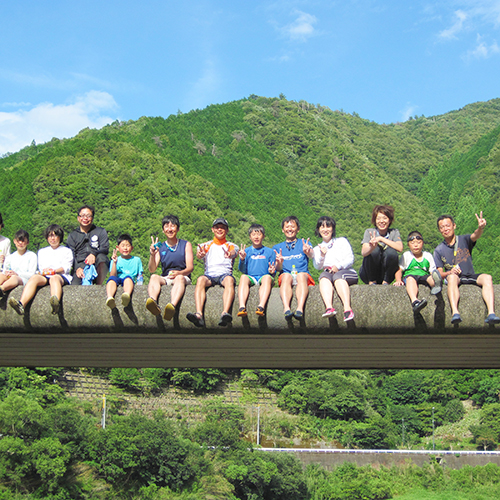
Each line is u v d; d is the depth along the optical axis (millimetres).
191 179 161125
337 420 69000
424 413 78750
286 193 190375
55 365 9438
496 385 76812
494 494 47625
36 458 29969
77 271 7820
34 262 7562
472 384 82562
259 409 66875
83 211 8133
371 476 50250
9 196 115375
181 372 69625
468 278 6391
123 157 146625
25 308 6629
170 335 7000
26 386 52875
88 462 33562
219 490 36250
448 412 77688
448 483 49969
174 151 181625
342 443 63875
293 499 43781
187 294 6508
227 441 44031
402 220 171125
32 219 108250
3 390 50750
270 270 7016
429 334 6414
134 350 8195
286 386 72125
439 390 82812
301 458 51906
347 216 186375
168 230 7492
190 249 7484
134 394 65125
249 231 7316
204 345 7699
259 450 47750
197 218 128500
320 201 190625
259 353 8289
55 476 29375
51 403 53312
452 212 189250
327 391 72000
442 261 7016
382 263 7691
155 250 7496
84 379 64375
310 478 47344
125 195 126312
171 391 69125
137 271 7664
